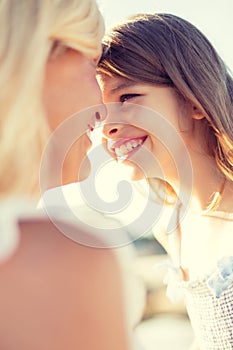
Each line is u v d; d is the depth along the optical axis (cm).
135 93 240
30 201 109
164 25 250
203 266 243
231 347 234
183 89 242
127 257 103
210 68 253
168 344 528
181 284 246
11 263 95
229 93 261
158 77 241
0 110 108
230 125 249
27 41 114
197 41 254
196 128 245
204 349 247
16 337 92
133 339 100
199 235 247
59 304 92
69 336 91
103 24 157
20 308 93
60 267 94
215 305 236
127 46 241
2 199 105
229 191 244
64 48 144
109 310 94
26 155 108
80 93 152
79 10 145
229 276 230
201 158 245
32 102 110
